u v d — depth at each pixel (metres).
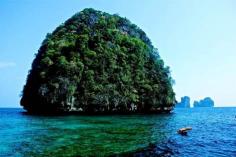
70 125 41.47
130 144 25.20
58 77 72.56
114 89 78.50
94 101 74.19
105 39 90.19
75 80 74.19
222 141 28.64
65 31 98.06
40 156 20.08
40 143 25.06
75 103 73.31
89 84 76.00
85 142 25.66
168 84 93.50
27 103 84.38
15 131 33.72
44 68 77.88
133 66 88.44
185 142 27.67
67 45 83.25
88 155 20.52
